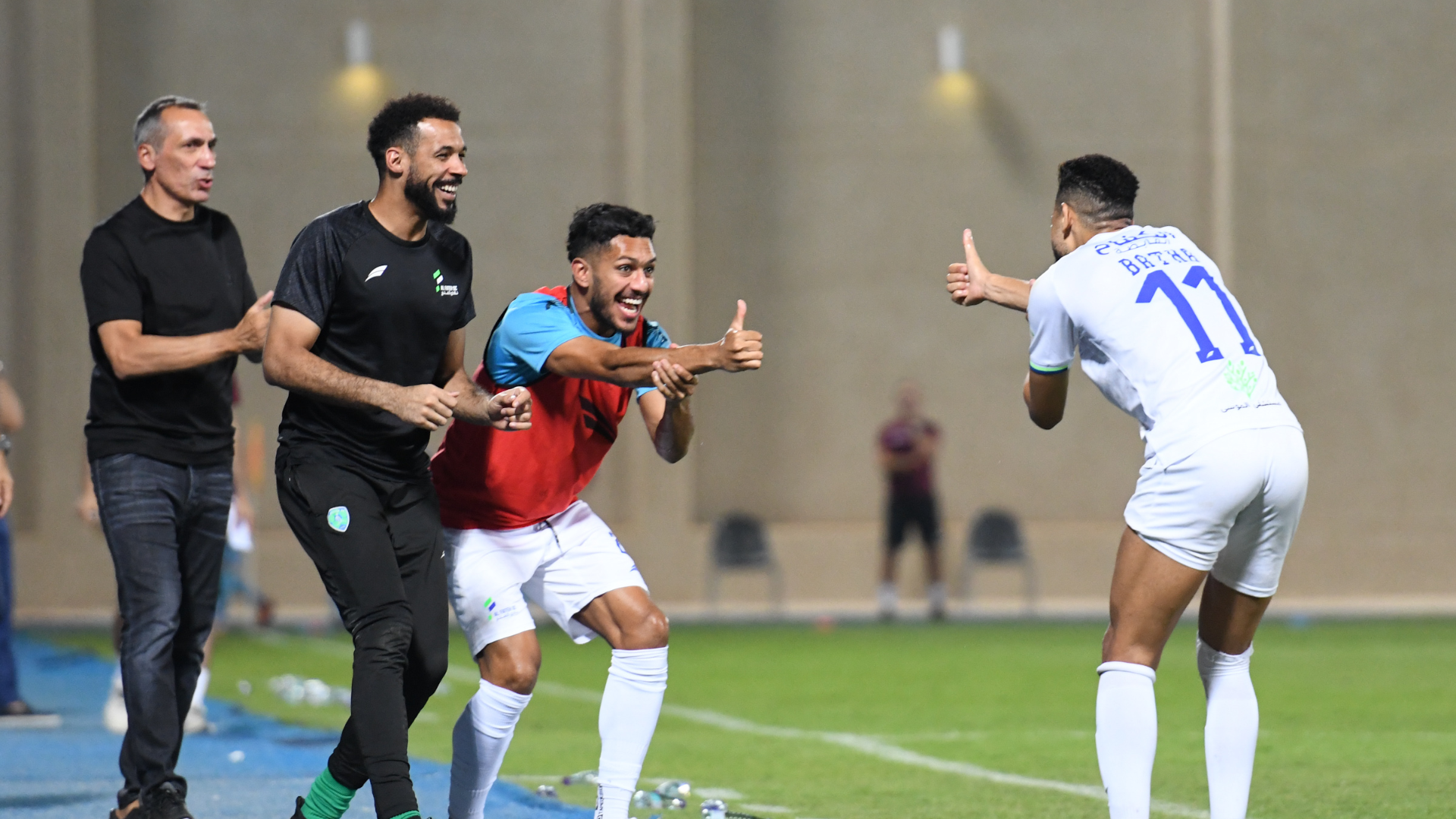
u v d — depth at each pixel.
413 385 14.99
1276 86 68.44
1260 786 21.09
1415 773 22.25
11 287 64.69
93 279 16.62
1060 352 14.74
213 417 17.31
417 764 22.25
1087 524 67.38
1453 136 69.06
